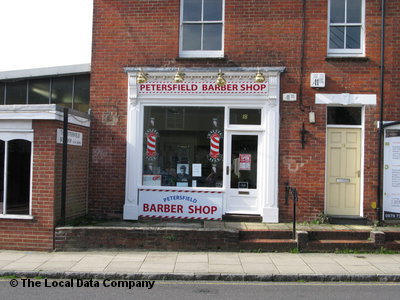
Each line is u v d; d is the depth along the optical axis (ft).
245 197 28.71
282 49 28.58
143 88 29.30
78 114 27.68
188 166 29.37
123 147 29.45
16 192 25.03
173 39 29.45
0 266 21.30
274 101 28.14
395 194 27.86
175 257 23.22
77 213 27.94
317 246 24.52
